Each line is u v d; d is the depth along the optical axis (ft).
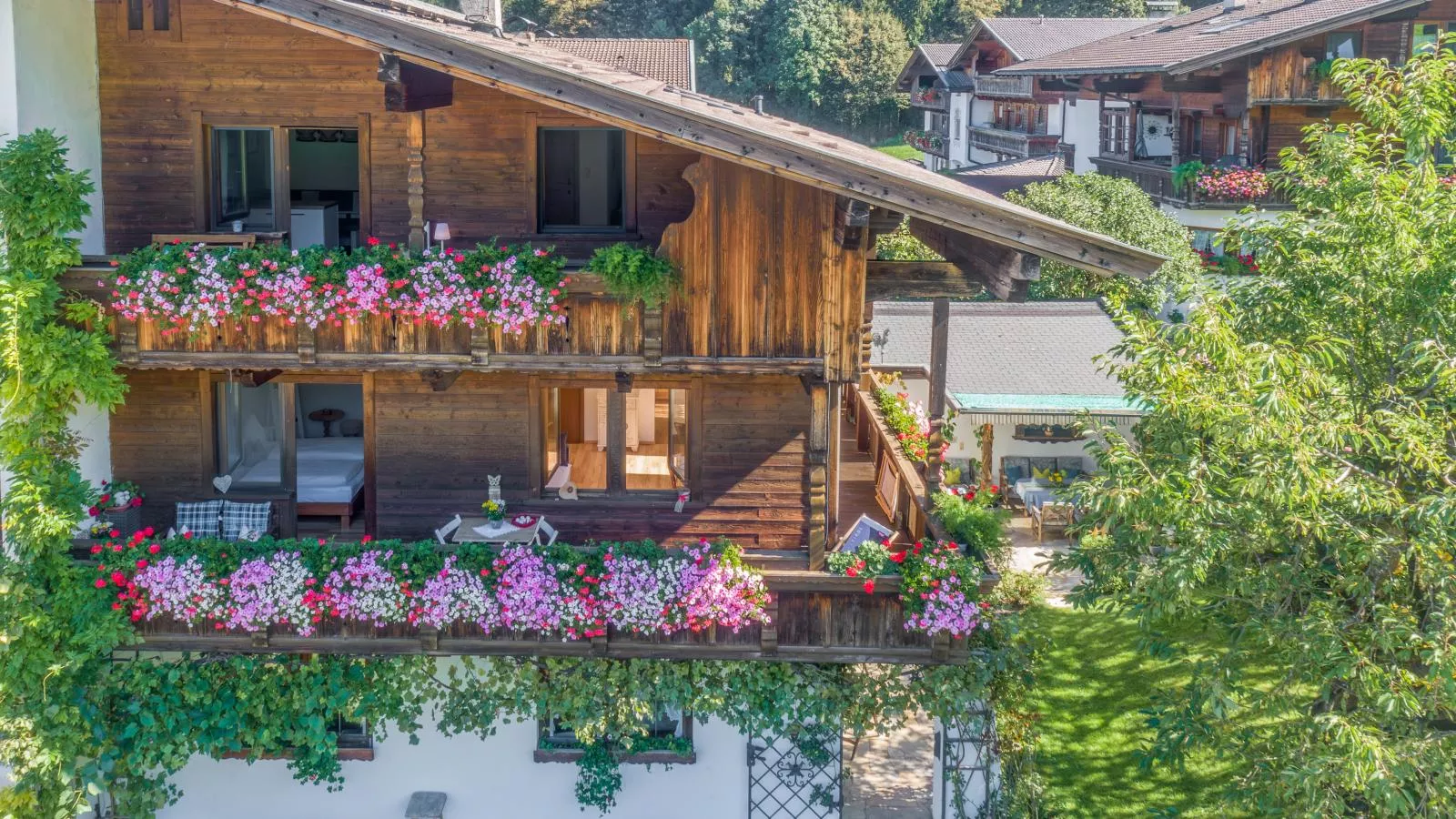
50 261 48.93
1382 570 45.65
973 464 101.35
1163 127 159.22
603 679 53.26
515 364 49.85
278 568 51.13
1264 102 130.41
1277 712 47.75
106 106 54.60
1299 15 134.92
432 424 56.59
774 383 55.98
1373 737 41.68
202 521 55.52
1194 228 133.59
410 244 50.03
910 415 65.57
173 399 56.49
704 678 53.36
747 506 56.80
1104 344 100.83
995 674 55.31
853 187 45.27
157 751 53.21
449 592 51.11
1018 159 189.47
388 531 57.36
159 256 49.57
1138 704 70.44
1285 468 42.32
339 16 45.50
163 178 54.90
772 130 50.67
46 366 48.83
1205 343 44.98
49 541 51.34
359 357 50.21
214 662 53.57
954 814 58.23
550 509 56.90
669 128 45.09
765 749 56.65
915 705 53.57
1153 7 265.34
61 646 51.78
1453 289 48.57
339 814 57.31
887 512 61.36
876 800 63.87
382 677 53.72
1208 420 44.47
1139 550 49.26
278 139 55.16
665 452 56.95
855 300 49.26
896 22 295.89
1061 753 66.49
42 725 51.21
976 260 50.80
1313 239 52.21
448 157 54.60
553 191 55.01
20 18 50.14
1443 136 54.90
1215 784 63.82
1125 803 62.64
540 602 51.01
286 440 57.57
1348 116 134.72
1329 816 43.14
